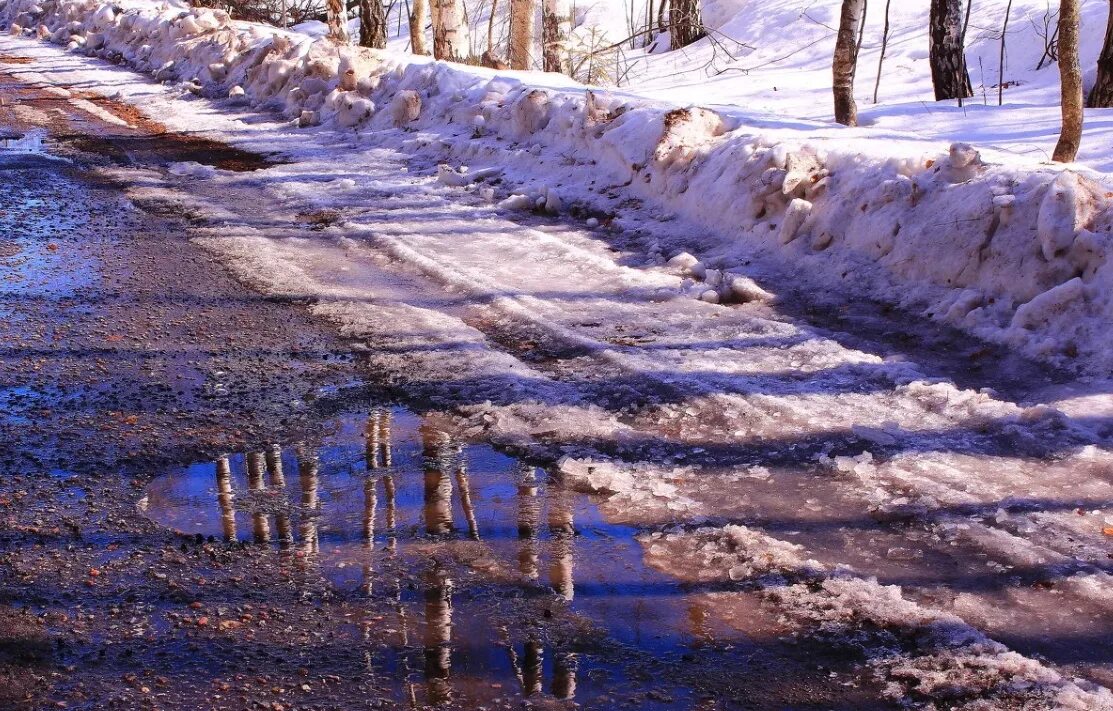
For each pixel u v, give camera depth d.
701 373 5.14
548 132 10.20
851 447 4.34
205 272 6.95
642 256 7.36
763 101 13.33
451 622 3.23
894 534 3.69
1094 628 3.14
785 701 2.87
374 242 7.65
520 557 3.59
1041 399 4.78
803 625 3.20
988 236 5.93
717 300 6.35
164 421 4.68
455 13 16.16
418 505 3.95
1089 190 5.70
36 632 3.17
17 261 7.19
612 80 17.31
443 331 5.76
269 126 12.81
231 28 17.80
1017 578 3.40
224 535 3.73
